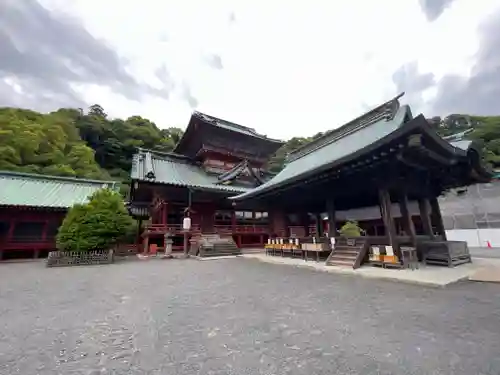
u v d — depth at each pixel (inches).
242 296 241.0
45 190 911.0
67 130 1701.5
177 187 932.6
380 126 506.9
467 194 1188.5
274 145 1422.2
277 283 298.2
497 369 105.1
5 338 148.7
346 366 109.8
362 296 227.5
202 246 710.5
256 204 685.9
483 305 194.5
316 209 633.6
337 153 545.3
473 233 925.2
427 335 141.2
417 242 399.2
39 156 1310.3
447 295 225.8
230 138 1299.2
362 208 583.8
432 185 486.6
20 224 808.3
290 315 181.2
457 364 109.8
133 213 1035.3
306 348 128.5
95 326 167.0
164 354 125.0
